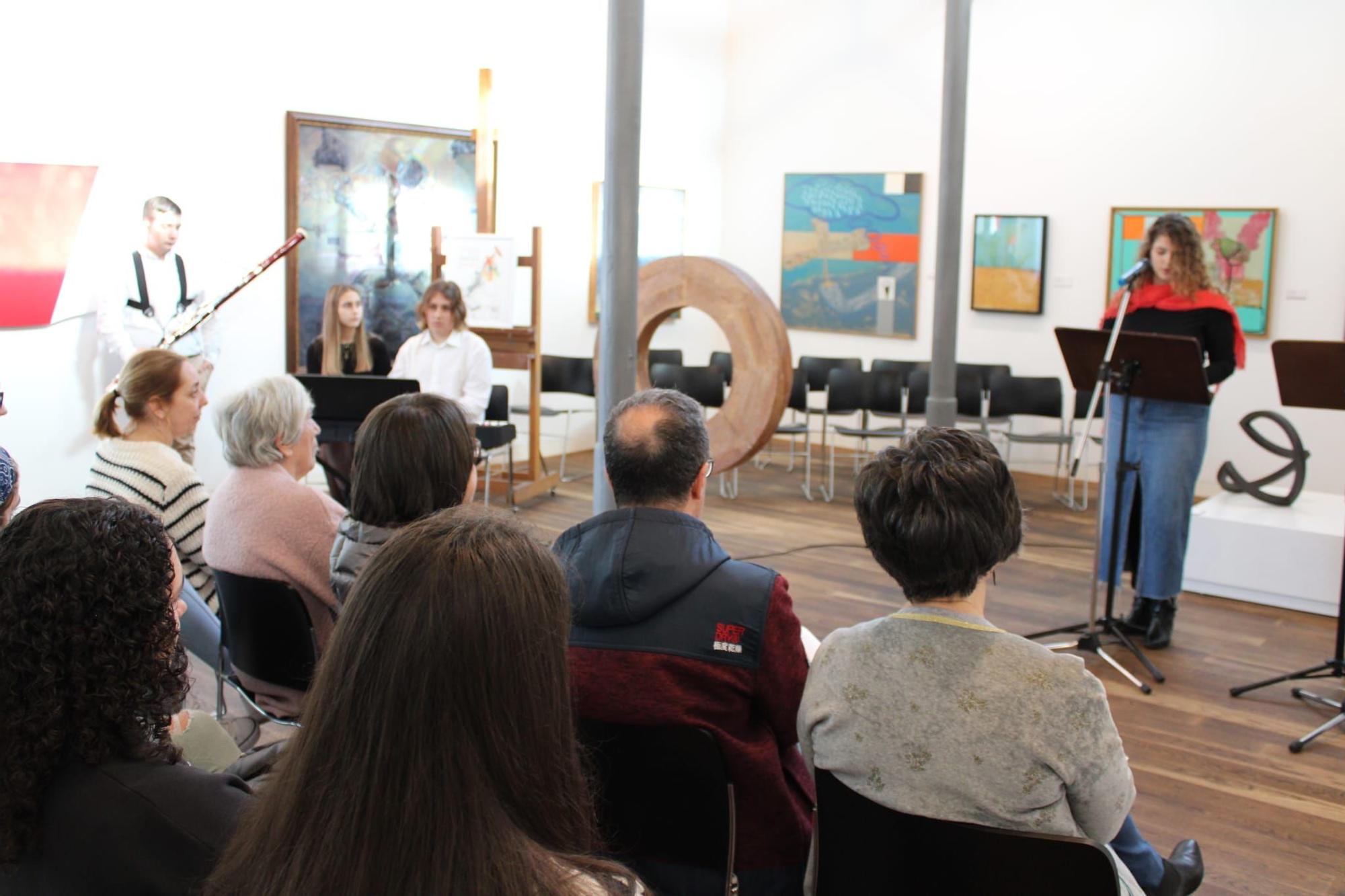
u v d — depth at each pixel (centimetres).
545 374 782
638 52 428
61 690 112
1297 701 397
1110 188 780
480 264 682
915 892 148
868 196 887
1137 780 336
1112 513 447
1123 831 171
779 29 923
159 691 119
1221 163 735
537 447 709
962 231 846
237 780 120
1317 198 702
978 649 149
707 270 575
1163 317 439
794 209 927
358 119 683
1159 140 758
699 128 935
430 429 221
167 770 116
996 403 762
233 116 623
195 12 599
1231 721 379
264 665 262
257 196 641
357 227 691
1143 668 428
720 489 760
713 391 762
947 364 609
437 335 594
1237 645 457
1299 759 351
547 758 82
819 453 912
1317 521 513
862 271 898
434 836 76
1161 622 448
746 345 567
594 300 871
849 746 153
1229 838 303
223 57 615
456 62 741
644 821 179
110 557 115
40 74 538
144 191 585
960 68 586
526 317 811
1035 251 811
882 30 869
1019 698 146
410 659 78
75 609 112
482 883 75
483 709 79
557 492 727
